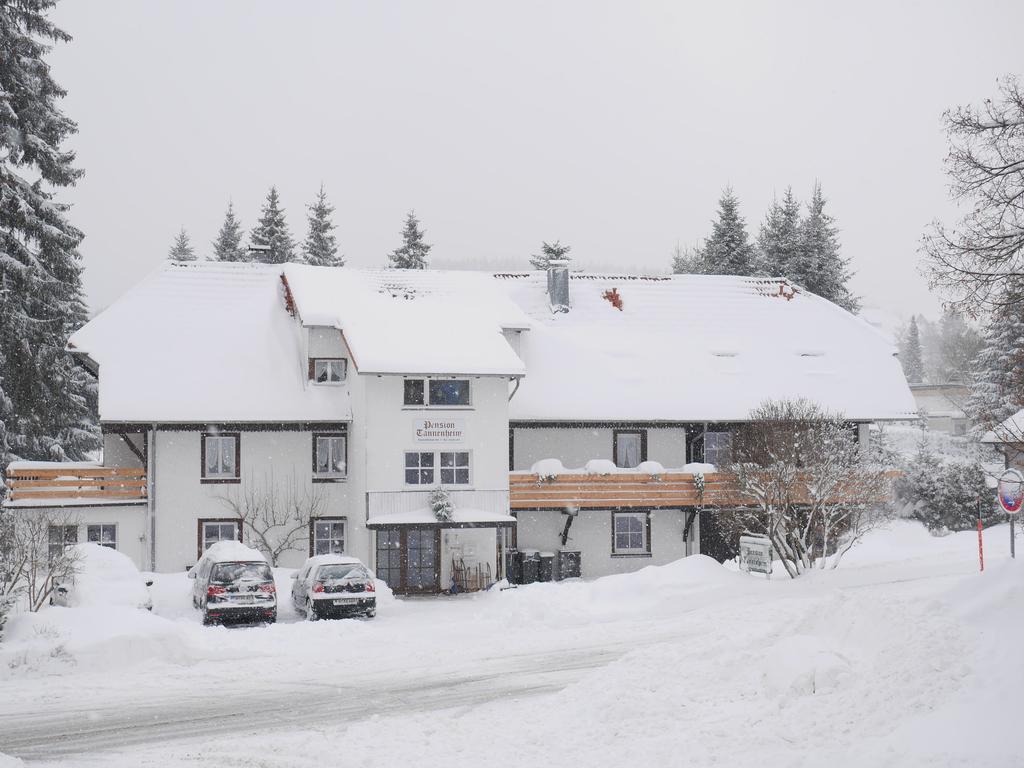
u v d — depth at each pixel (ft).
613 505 122.93
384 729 44.21
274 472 117.19
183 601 94.32
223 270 137.59
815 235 218.38
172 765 39.96
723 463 124.47
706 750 34.99
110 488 111.96
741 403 130.52
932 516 146.10
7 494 112.47
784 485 101.35
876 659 38.88
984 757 29.17
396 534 115.96
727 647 46.73
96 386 163.02
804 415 111.55
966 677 35.09
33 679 58.29
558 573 123.34
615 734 38.99
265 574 85.61
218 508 114.83
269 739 43.73
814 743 33.73
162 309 127.65
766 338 144.66
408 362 112.27
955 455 209.36
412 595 113.09
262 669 60.95
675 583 89.92
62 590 74.69
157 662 63.05
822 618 44.96
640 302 148.56
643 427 129.80
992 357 200.44
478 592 113.91
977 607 41.01
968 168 67.21
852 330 149.48
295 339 126.31
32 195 116.67
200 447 114.83
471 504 115.14
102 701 52.24
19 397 117.39
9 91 116.57
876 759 30.66
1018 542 120.26
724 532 119.55
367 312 121.39
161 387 114.73
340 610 86.79
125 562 85.92
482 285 138.10
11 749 43.24
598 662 61.26
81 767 40.22
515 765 36.99
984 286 66.54
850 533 111.86
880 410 133.69
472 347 117.80
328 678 57.82
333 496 118.93
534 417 123.13
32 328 116.16
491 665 61.00
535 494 121.29
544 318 141.59
